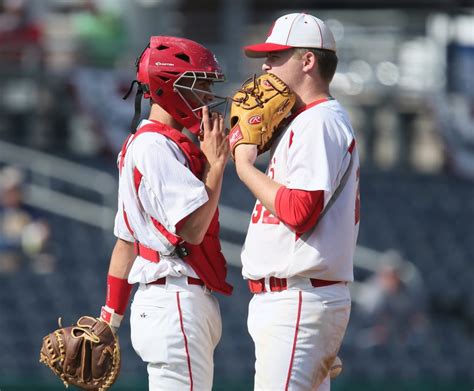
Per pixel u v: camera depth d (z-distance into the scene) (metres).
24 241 44.56
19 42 53.12
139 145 13.17
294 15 13.66
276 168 13.41
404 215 54.66
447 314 48.50
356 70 58.88
